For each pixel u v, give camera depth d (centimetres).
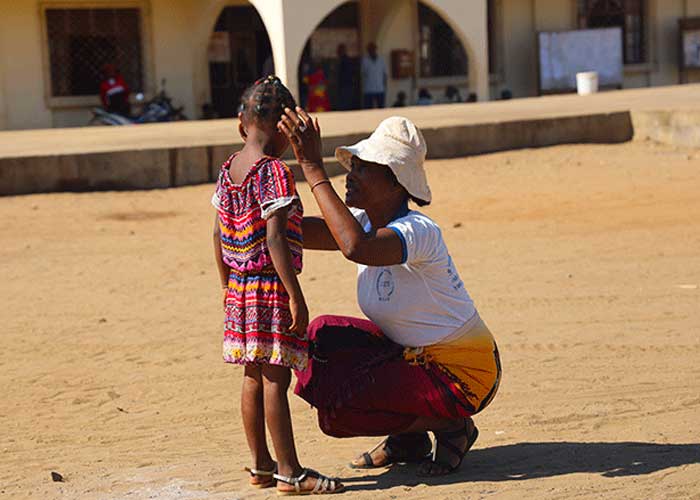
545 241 1216
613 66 3203
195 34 2833
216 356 816
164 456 588
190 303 986
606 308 917
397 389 507
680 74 3400
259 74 3000
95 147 1725
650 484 505
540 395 684
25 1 2664
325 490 501
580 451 564
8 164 1595
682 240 1195
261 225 482
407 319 506
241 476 538
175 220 1420
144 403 710
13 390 745
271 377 491
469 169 1778
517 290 991
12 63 2672
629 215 1351
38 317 949
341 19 3041
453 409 511
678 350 784
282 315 484
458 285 512
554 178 1667
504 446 579
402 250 485
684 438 582
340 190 1603
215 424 661
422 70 3131
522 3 3209
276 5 2572
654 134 1998
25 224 1398
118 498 506
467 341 510
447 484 513
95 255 1208
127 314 952
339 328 526
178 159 1686
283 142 501
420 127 1877
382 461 549
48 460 589
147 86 2809
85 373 782
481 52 2875
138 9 2788
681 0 3381
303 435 630
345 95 2947
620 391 687
